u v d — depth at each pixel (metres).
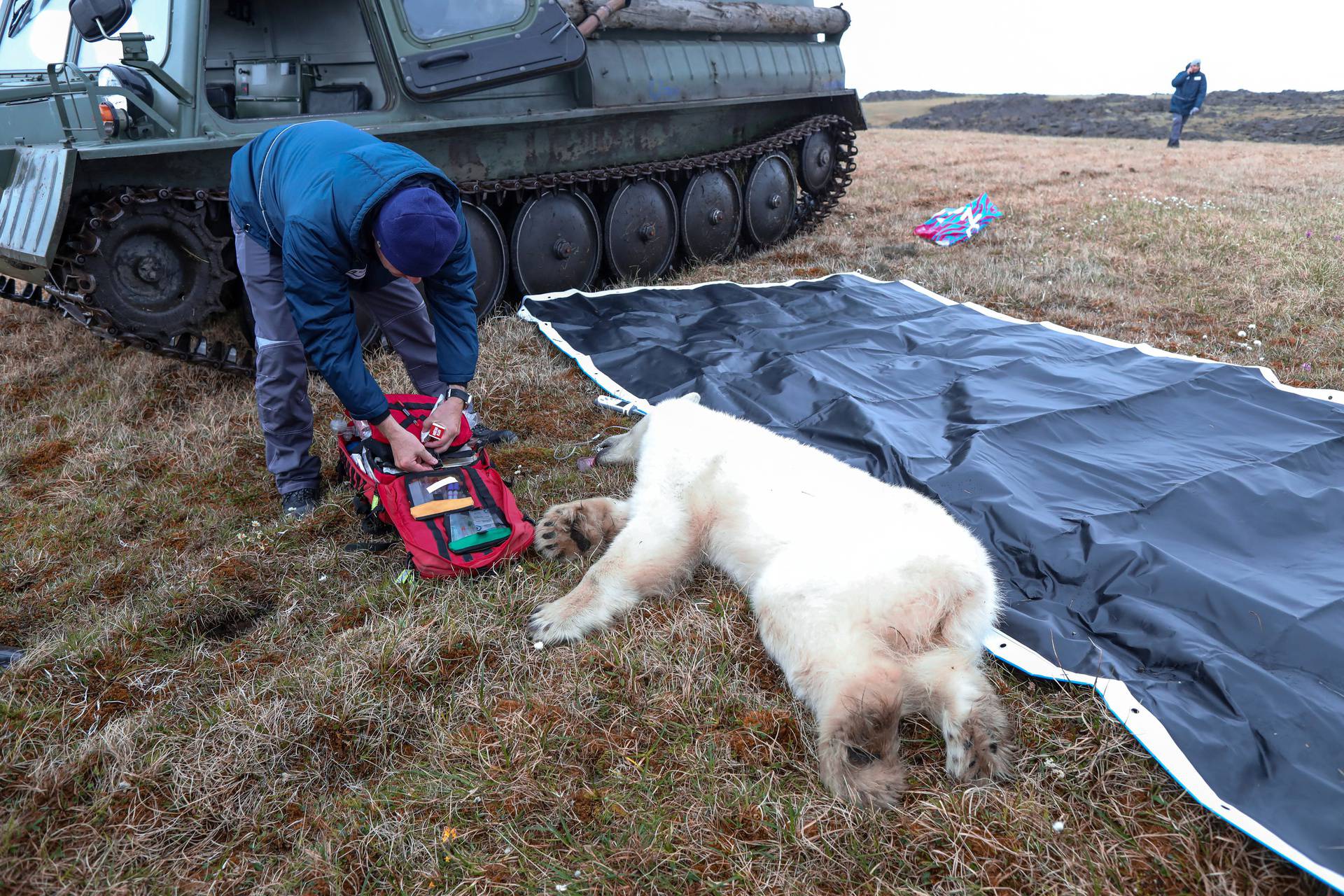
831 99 9.53
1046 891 1.99
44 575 3.44
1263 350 5.54
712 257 8.30
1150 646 2.70
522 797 2.27
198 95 4.71
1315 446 3.99
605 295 6.48
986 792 2.23
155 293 4.59
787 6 8.57
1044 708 2.54
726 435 3.38
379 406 3.10
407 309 3.88
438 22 5.58
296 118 5.17
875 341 5.59
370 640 2.80
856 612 2.48
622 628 2.95
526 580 3.20
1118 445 4.14
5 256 4.44
